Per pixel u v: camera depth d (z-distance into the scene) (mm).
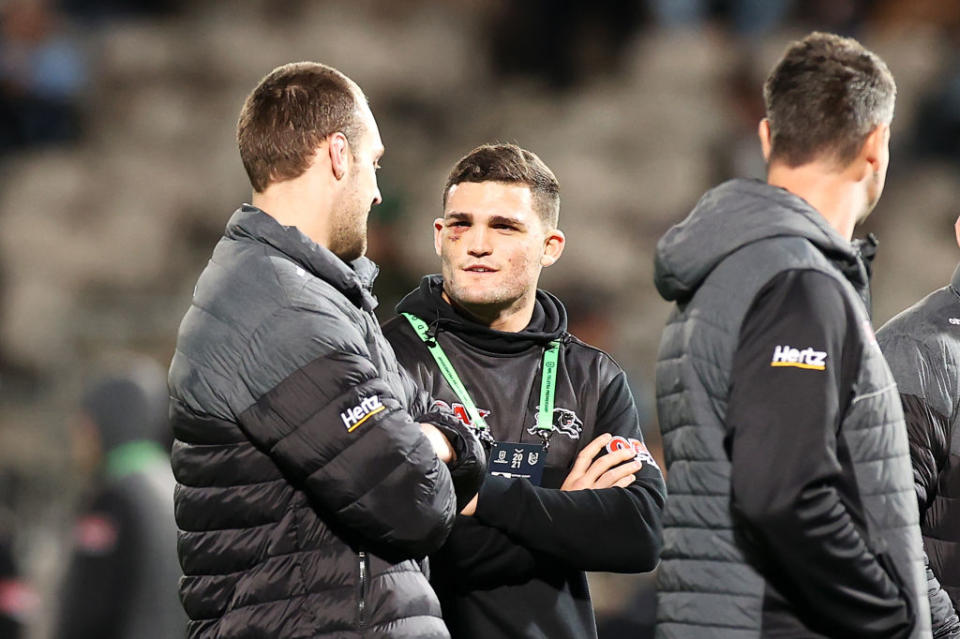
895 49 37031
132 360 28500
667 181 35656
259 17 41719
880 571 8383
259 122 9312
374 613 8734
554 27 40281
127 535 15844
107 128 39000
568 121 38531
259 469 8797
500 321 10477
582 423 10492
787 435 8227
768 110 9336
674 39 38375
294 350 8672
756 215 8898
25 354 30734
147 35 40656
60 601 16000
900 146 35688
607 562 9953
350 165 9367
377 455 8570
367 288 9633
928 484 10031
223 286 9008
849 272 8984
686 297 9195
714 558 8773
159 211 37312
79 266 35250
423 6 41938
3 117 37406
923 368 10156
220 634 8766
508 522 9789
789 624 8586
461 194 10328
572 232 34750
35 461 27219
